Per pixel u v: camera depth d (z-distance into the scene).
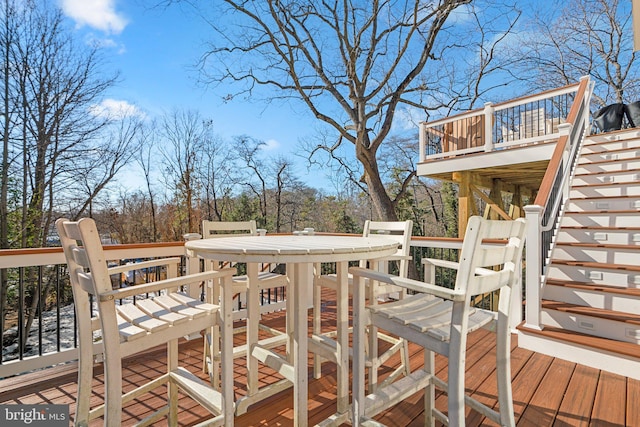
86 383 1.44
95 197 9.88
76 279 1.41
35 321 8.14
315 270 2.16
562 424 1.60
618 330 2.31
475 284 1.12
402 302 1.54
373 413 1.35
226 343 1.35
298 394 1.45
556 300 2.79
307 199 15.04
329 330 2.97
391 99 8.70
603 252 2.88
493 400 1.81
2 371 2.00
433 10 7.53
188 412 1.74
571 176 3.78
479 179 6.22
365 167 8.80
